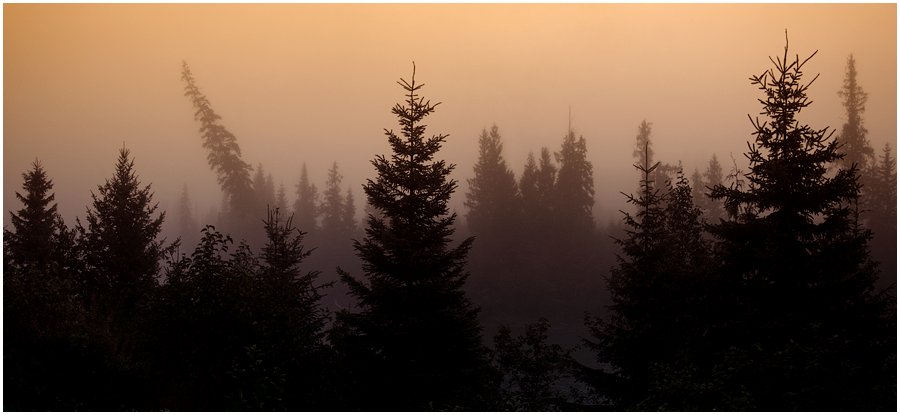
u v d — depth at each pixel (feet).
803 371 28.35
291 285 52.65
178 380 39.60
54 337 38.40
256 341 41.57
